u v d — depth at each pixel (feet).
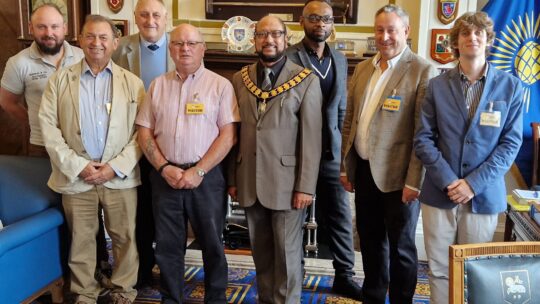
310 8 8.84
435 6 10.84
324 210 9.77
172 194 8.09
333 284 9.91
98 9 12.28
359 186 8.19
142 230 9.41
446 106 6.82
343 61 9.47
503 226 12.40
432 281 7.14
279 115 7.77
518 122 6.57
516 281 4.91
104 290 9.16
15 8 13.39
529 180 11.64
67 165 8.00
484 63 6.69
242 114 8.04
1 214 8.77
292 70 7.96
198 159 7.98
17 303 7.89
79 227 8.45
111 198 8.39
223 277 8.57
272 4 12.19
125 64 9.23
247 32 11.69
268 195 7.80
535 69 11.41
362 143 7.94
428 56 11.02
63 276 9.04
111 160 8.20
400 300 7.97
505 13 11.38
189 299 9.46
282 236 7.96
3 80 9.50
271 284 8.40
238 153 8.25
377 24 7.53
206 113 7.97
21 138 13.83
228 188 8.52
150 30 9.00
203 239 8.33
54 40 9.14
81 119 8.17
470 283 4.91
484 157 6.62
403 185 7.63
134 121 8.50
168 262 8.39
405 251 7.80
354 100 8.30
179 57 7.91
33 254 8.20
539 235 7.09
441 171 6.72
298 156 7.97
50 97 8.25
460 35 6.59
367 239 8.36
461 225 6.92
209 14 12.42
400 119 7.53
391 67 7.68
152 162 8.06
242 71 8.34
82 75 8.27
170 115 8.01
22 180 8.89
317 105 7.89
